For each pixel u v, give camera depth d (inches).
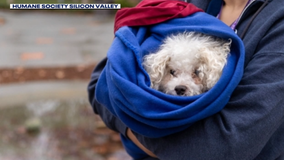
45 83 206.2
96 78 61.2
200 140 40.8
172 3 51.7
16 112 164.4
